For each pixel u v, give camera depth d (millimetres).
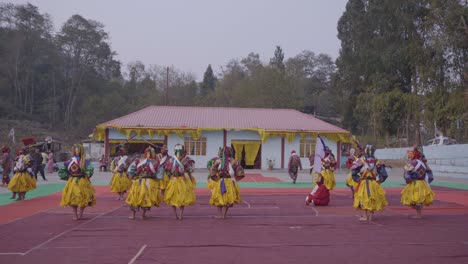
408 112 45375
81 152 10953
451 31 32844
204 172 34312
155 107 43094
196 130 38000
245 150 39219
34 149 24344
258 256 7184
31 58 77562
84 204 10789
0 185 20781
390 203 14812
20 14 76688
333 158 14352
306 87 93938
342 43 55969
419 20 44469
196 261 6855
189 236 8812
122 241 8320
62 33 79562
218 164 11188
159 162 11039
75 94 79250
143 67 97438
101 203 14617
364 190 10672
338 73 56062
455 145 37812
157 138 38156
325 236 8844
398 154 48312
